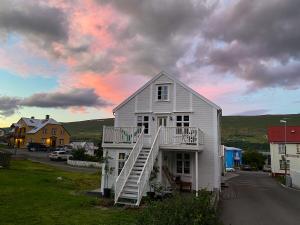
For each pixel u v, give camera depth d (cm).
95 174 3144
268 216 1438
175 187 1988
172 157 2283
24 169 2964
